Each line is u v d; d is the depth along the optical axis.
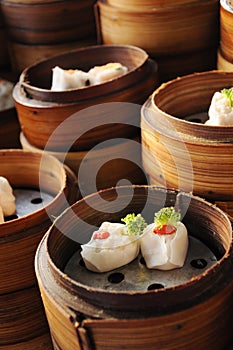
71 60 3.59
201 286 1.88
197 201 2.29
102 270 2.23
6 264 2.55
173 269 2.21
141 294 1.82
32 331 2.81
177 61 3.42
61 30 3.93
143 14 3.26
